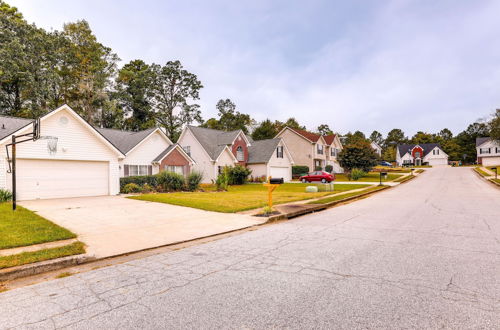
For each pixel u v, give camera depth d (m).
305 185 27.39
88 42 36.97
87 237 6.92
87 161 17.27
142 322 2.97
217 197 15.38
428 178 33.75
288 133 43.97
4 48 27.75
